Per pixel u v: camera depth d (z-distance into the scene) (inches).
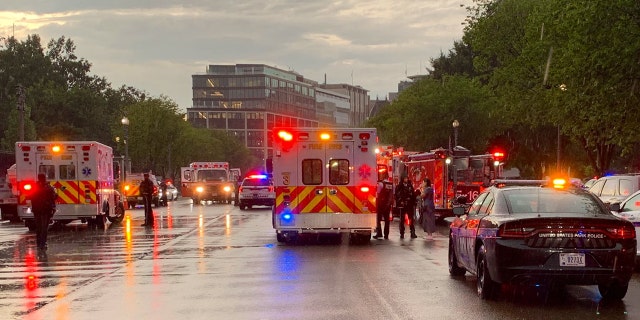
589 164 2613.2
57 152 1131.9
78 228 1186.0
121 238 979.9
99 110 4522.6
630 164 2258.9
